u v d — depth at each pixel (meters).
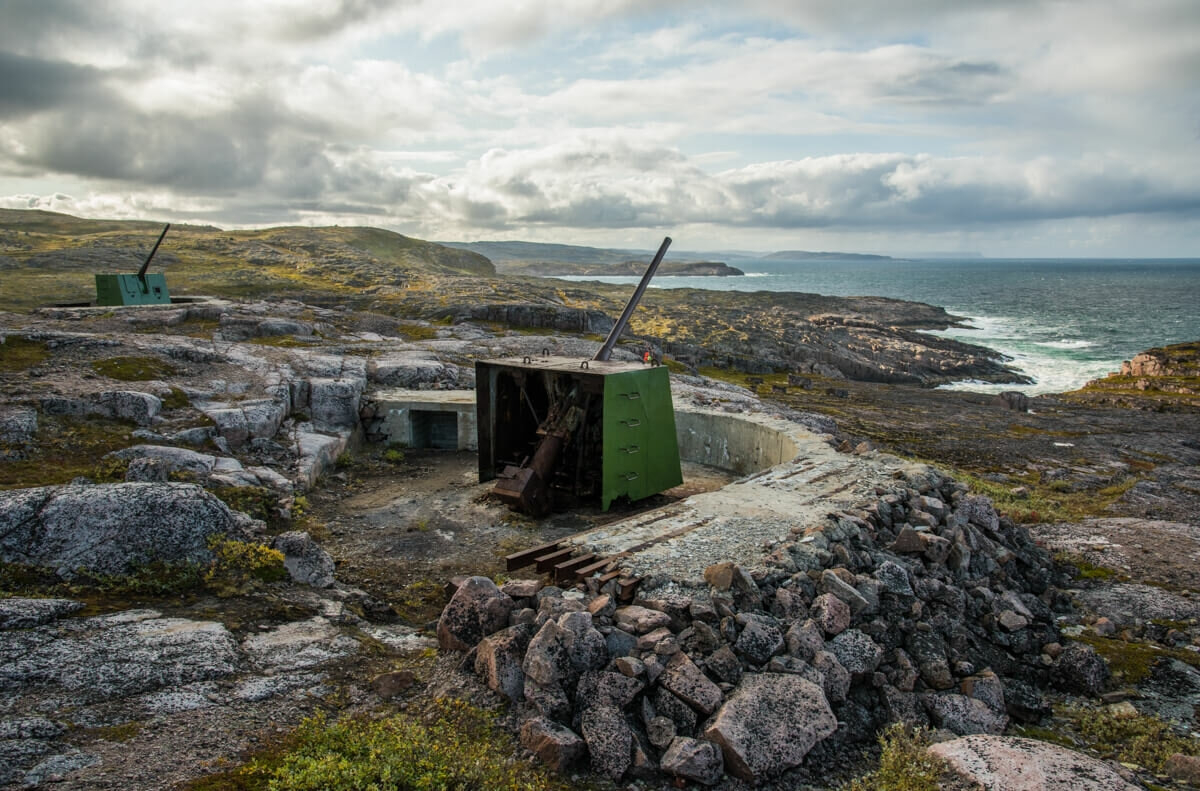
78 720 4.34
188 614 6.01
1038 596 8.30
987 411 34.94
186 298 30.89
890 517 8.48
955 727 5.59
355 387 14.02
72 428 10.28
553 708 4.97
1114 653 6.91
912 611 6.64
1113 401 38.75
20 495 6.64
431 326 28.94
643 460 10.86
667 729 4.84
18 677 4.66
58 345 14.34
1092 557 9.66
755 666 5.46
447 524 9.89
